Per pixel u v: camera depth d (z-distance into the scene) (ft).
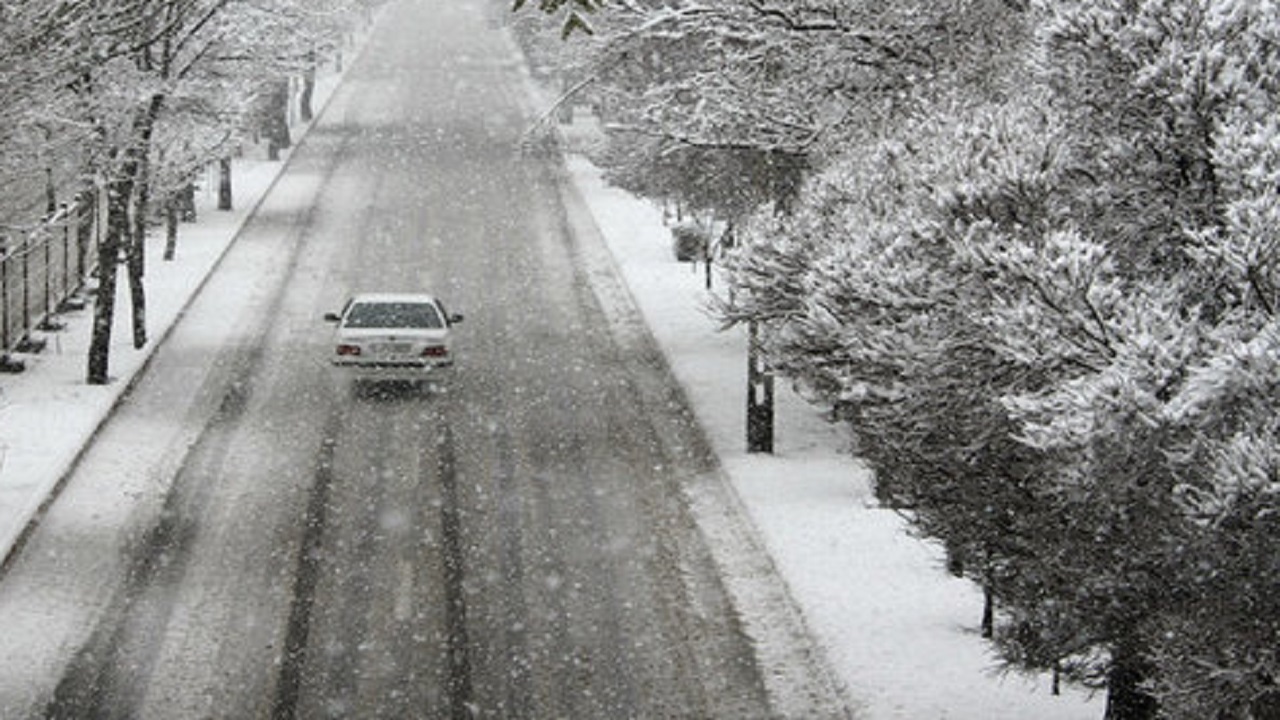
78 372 127.75
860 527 94.84
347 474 104.58
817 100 98.78
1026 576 55.06
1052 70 59.52
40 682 71.51
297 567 87.10
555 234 204.03
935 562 88.84
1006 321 50.83
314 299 163.12
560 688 72.49
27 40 72.18
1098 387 46.83
